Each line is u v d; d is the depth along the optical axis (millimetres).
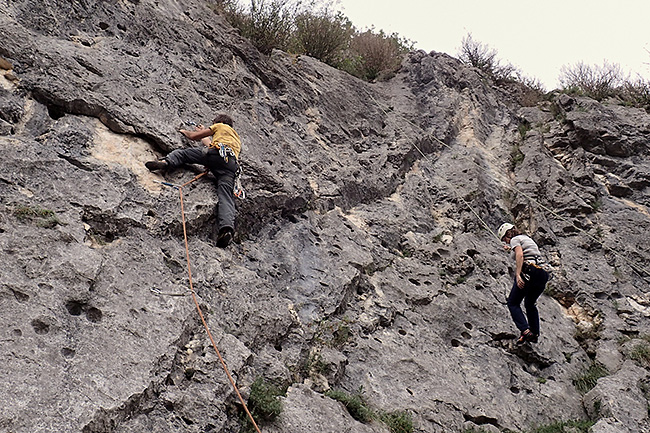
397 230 8398
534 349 7172
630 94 13984
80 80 6156
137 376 4016
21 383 3527
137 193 5496
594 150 11477
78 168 5309
